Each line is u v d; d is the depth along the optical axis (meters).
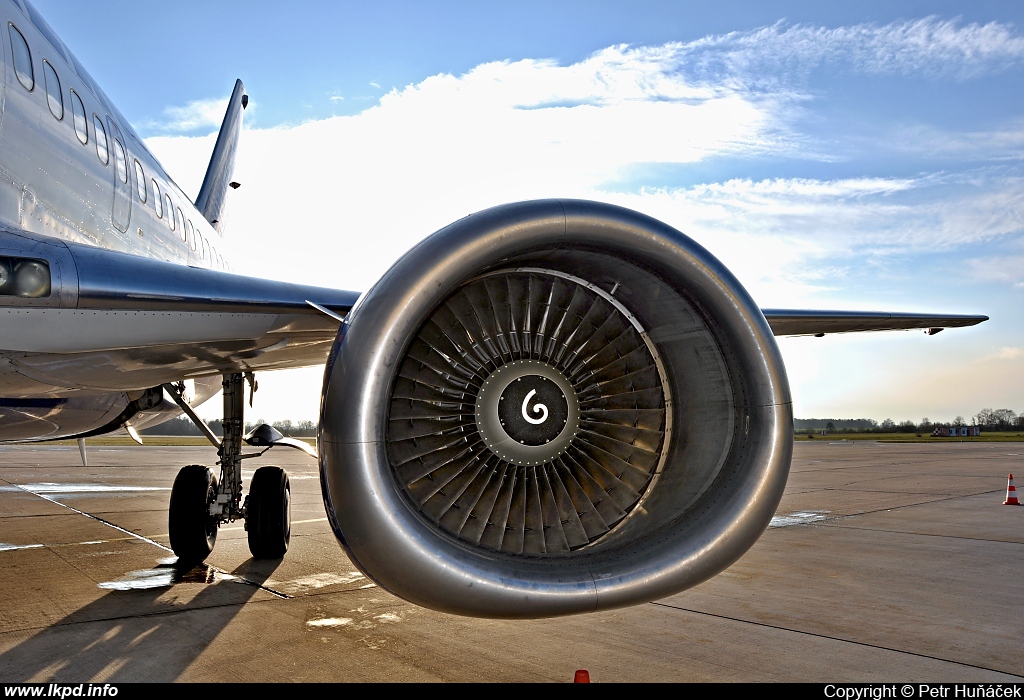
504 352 3.23
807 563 6.38
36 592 5.11
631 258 3.07
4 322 3.03
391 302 2.68
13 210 3.84
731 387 3.21
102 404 5.39
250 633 4.11
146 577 5.64
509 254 2.90
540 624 4.36
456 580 2.69
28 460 23.56
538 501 3.18
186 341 3.42
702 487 3.21
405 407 3.12
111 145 5.09
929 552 6.95
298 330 3.69
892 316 5.37
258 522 6.30
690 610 4.73
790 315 5.00
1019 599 5.06
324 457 2.67
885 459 26.12
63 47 4.73
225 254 8.95
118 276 3.10
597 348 3.35
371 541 2.63
